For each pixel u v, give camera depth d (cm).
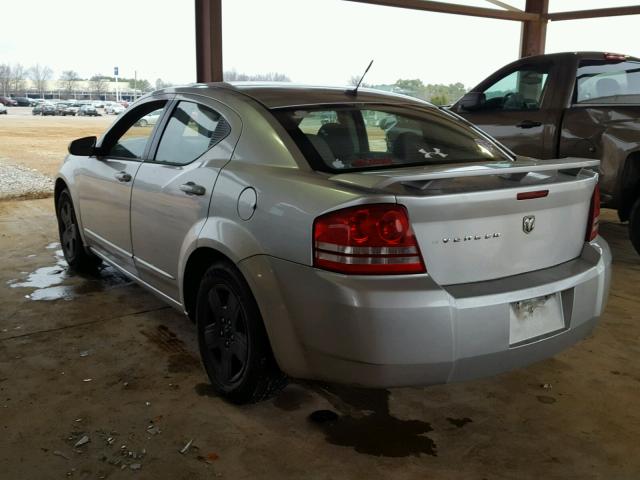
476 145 306
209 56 630
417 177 203
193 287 298
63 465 225
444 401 279
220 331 272
